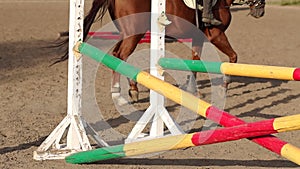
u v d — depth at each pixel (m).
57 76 10.87
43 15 20.69
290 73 4.91
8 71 11.17
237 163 6.14
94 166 5.95
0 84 10.00
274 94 9.88
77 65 6.23
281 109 8.76
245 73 5.30
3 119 7.71
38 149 6.20
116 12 8.18
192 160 6.21
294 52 14.41
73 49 6.17
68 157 6.01
